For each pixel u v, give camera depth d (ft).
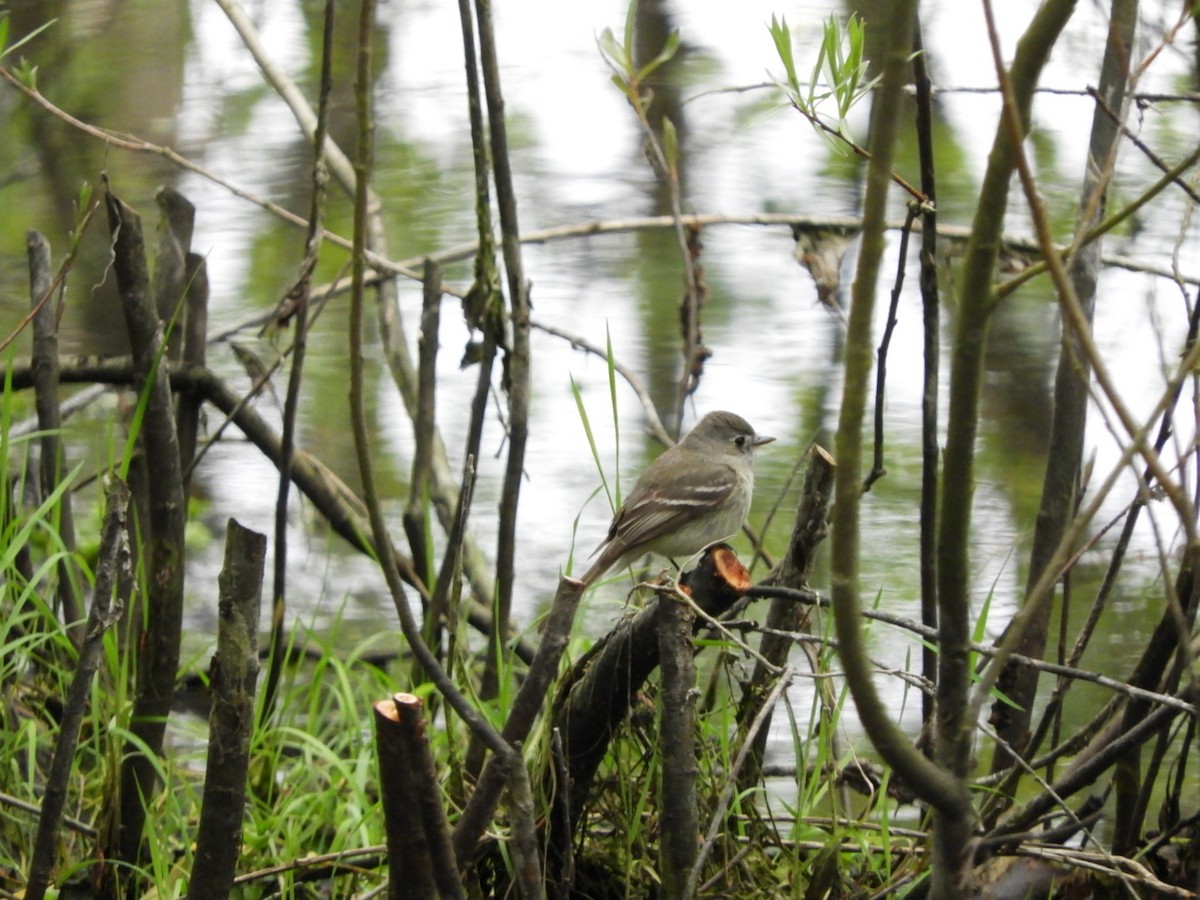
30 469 38.17
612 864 27.86
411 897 22.16
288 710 35.96
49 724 32.96
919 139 28.45
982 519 53.11
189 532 44.50
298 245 61.77
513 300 32.78
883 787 27.78
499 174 32.60
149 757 26.63
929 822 29.40
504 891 27.78
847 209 63.26
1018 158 15.07
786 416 59.16
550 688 27.71
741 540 51.34
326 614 45.88
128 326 27.25
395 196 64.34
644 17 66.18
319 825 30.40
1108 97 29.48
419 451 34.60
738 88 44.19
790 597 26.27
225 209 62.59
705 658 39.04
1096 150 29.71
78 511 44.68
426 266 33.91
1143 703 27.02
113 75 63.31
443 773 31.12
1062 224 56.54
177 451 27.50
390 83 66.33
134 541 31.60
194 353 33.83
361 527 40.81
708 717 29.71
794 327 60.59
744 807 28.45
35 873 24.36
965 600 18.20
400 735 20.92
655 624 25.05
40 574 28.94
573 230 41.47
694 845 24.86
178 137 63.72
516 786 22.66
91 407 50.80
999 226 16.75
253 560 22.29
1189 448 22.18
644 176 65.16
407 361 41.96
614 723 26.53
